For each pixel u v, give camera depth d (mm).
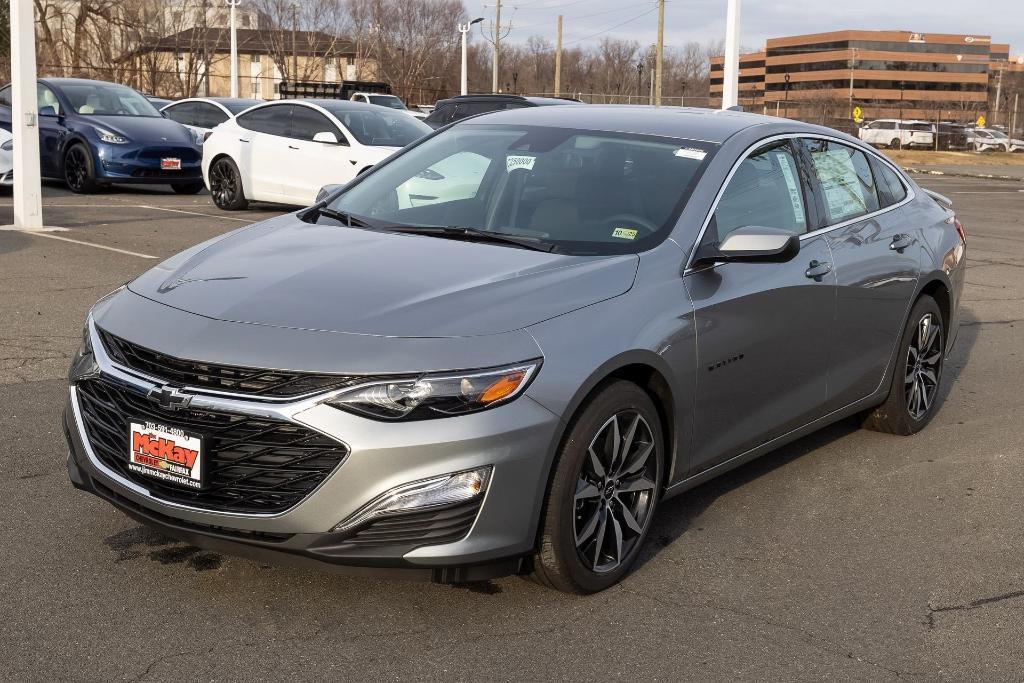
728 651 3393
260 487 3248
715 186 4367
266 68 87750
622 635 3459
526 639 3391
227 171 14570
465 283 3623
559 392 3379
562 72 98812
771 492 4879
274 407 3170
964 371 7414
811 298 4641
